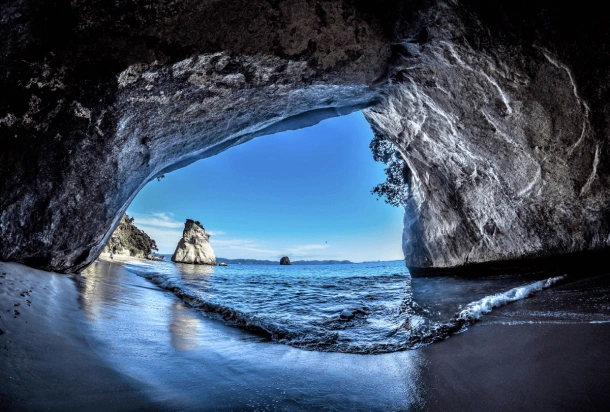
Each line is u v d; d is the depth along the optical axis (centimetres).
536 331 387
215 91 616
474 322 488
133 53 500
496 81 651
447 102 766
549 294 562
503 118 693
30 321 317
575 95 581
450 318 535
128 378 272
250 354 420
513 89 639
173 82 557
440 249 1188
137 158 636
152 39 504
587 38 531
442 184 1067
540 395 240
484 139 769
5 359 228
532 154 692
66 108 506
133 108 555
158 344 409
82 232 602
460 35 616
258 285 1548
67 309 433
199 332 533
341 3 584
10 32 433
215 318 685
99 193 590
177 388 275
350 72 687
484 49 618
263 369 354
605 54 530
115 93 523
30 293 416
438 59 685
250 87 642
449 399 258
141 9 475
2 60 448
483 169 848
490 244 926
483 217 928
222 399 261
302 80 670
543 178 695
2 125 480
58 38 461
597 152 598
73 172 548
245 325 609
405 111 912
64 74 483
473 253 1006
